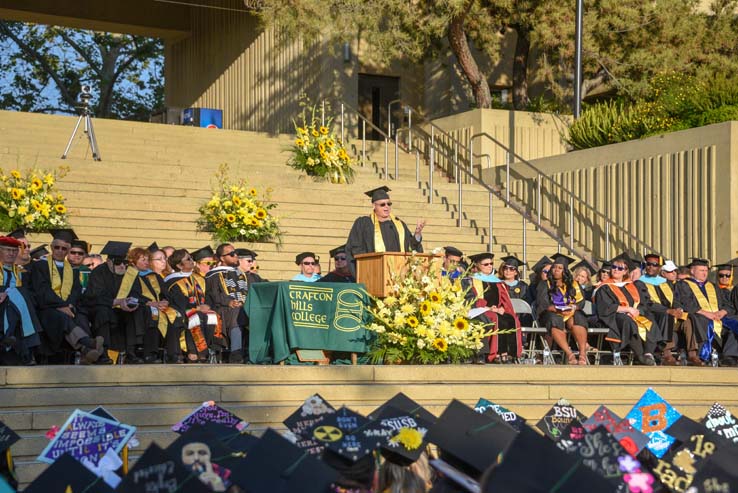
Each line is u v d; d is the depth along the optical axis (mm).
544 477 3799
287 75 29391
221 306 13930
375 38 23531
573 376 12336
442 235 20375
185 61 36281
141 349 13219
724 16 26141
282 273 18000
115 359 12883
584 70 25922
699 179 18781
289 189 20406
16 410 9617
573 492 3758
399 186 22281
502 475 3816
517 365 12297
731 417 6941
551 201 22422
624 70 25547
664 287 15547
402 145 26969
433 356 12047
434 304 12141
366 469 5480
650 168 19953
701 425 6484
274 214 19609
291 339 11531
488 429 5402
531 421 11609
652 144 19938
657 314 15266
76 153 21922
